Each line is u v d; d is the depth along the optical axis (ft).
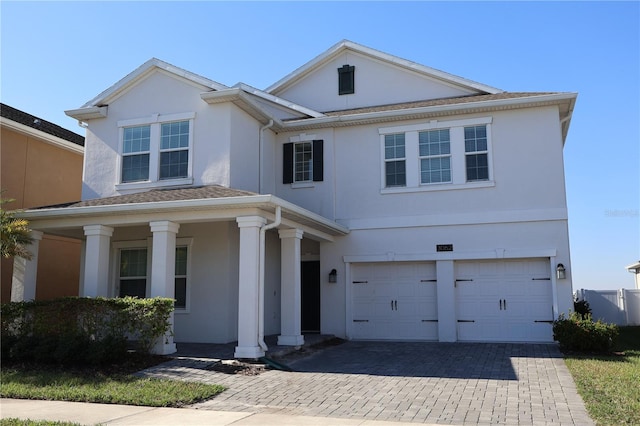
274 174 59.88
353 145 58.34
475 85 59.26
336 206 57.82
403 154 56.80
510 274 53.01
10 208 58.44
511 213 52.80
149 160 52.06
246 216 41.09
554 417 25.16
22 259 46.88
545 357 42.06
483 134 54.75
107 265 45.03
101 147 53.93
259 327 40.52
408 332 55.16
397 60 62.08
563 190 52.01
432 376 35.27
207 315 48.52
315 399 29.63
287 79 65.57
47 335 39.50
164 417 26.00
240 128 52.26
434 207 55.06
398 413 26.43
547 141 52.95
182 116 51.49
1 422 24.11
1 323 40.42
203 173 50.11
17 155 59.98
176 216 42.70
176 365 37.58
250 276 40.34
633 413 25.26
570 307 50.42
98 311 39.45
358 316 56.59
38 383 33.01
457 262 54.49
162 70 52.90
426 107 55.11
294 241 47.67
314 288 59.72
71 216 44.80
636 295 74.49
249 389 32.07
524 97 52.95
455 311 53.72
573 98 51.88
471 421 24.80
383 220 56.29
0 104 63.36
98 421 25.05
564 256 51.24
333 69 64.95
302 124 58.59
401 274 56.13
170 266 42.70
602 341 43.47
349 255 56.95
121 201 45.03
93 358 36.17
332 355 44.91
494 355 43.55
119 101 54.08
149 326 38.58
